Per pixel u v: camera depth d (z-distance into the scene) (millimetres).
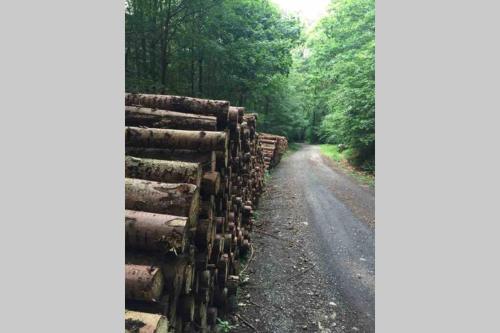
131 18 8656
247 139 6289
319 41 21719
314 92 31391
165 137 3316
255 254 5789
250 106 21078
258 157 10250
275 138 18406
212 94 14562
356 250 6102
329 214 8359
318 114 39406
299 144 36156
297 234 6855
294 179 13617
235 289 4211
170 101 4113
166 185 2451
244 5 13352
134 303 2090
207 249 3121
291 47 16578
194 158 3346
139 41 9719
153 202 2363
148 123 3762
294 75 31312
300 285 4773
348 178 14039
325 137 35531
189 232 2492
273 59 14914
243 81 14438
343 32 18703
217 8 10273
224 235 4176
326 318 4016
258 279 4906
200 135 3311
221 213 4121
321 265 5445
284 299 4395
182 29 10148
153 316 1759
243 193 6559
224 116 4066
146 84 8523
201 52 11297
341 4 18984
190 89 12188
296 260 5605
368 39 16531
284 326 3840
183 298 2734
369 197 10430
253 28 14273
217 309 3943
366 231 7117
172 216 2248
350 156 18875
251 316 4004
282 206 9133
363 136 15641
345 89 15797
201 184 3107
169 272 2164
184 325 2826
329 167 17531
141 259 2182
